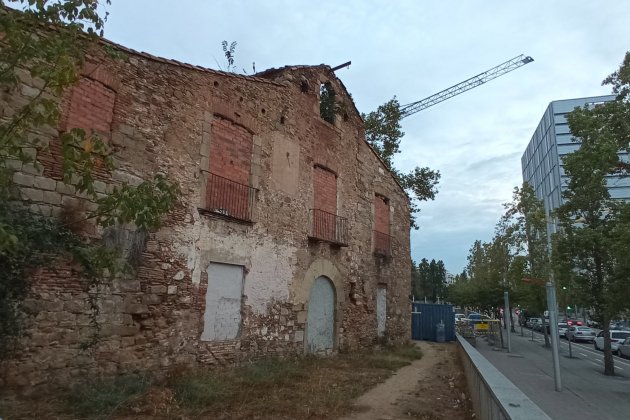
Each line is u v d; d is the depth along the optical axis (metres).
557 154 73.81
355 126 18.06
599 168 18.11
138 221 5.07
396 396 9.44
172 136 10.20
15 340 6.86
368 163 18.84
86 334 8.10
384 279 19.22
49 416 6.50
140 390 7.95
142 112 9.62
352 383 10.52
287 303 13.24
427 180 33.03
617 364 22.34
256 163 12.56
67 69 4.44
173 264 9.89
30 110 4.33
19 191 6.75
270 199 12.96
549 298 14.80
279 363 11.90
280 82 14.16
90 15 4.64
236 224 11.69
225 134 11.73
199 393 8.12
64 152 4.73
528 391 13.95
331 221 15.73
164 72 10.24
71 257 7.38
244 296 11.76
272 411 7.52
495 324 32.75
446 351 20.41
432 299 85.44
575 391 14.02
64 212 7.94
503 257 34.56
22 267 6.62
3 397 6.91
